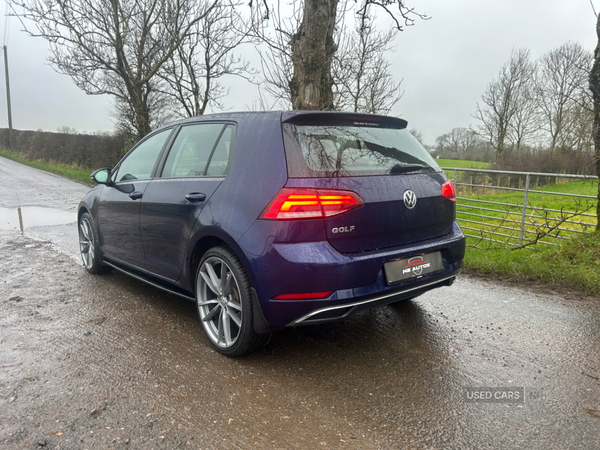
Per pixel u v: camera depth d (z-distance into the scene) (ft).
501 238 23.34
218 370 8.97
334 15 20.59
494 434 6.82
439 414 7.37
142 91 54.49
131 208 12.74
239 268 8.95
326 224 8.07
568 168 69.62
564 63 84.64
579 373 8.77
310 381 8.52
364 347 10.09
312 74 19.92
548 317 11.98
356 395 8.00
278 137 8.84
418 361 9.36
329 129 9.09
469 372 8.86
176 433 6.84
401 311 12.52
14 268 17.08
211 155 10.41
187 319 11.88
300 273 8.01
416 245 9.39
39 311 12.39
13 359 9.37
